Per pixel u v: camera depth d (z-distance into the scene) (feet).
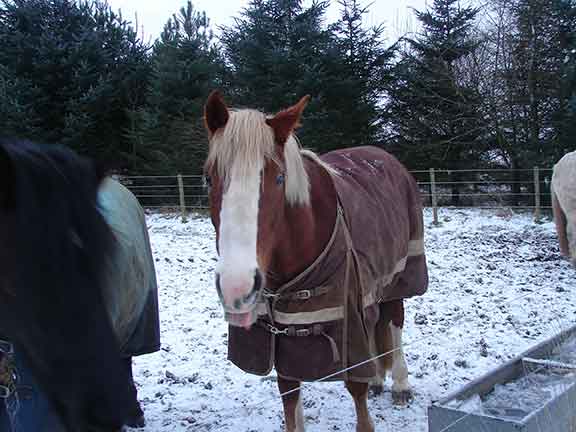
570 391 8.52
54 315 3.80
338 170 10.61
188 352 15.56
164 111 47.67
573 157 14.33
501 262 26.03
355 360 8.54
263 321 8.68
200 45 49.80
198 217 42.37
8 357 4.64
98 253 4.17
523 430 7.50
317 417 11.81
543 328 16.74
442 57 49.73
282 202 7.69
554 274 23.63
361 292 8.76
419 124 48.37
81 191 4.25
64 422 4.11
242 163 7.03
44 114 47.50
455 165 47.55
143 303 8.05
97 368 3.91
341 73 46.39
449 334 16.40
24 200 3.88
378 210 10.10
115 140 50.24
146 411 12.12
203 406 12.33
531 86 44.96
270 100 45.06
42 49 45.83
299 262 8.34
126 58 51.08
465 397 8.97
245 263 6.72
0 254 3.92
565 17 43.73
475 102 47.96
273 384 13.38
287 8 47.85
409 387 12.35
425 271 12.37
